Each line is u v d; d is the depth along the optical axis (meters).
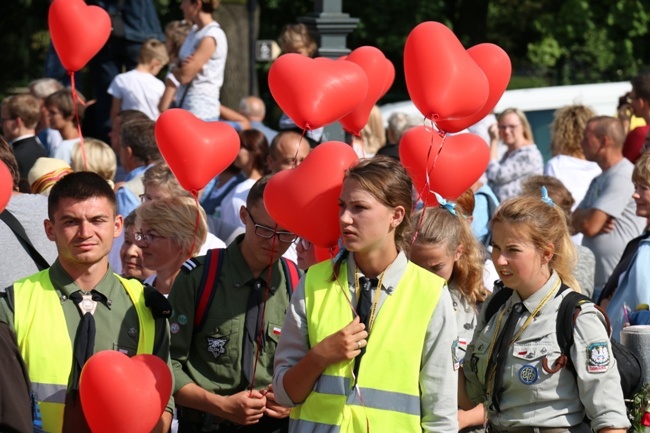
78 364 8.41
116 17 22.73
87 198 8.42
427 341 8.10
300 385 8.12
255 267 9.76
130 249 11.50
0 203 8.60
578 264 12.39
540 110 26.06
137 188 15.12
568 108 19.12
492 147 21.45
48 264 10.45
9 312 8.45
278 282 9.84
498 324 8.91
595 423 8.45
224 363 9.59
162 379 8.29
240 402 9.30
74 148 15.13
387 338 8.13
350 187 8.15
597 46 50.56
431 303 8.14
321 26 17.42
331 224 8.69
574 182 18.70
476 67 9.30
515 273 8.69
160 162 12.36
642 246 12.29
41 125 21.02
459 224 9.93
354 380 8.11
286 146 15.09
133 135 15.86
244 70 35.69
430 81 9.10
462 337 10.03
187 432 9.70
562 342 8.53
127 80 20.72
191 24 20.56
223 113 22.23
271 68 9.09
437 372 8.05
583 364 8.45
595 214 16.03
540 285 8.75
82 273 8.57
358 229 8.10
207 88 19.86
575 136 18.86
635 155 16.25
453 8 49.91
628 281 12.27
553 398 8.53
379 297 8.25
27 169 17.58
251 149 17.30
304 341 8.38
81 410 8.41
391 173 8.16
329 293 8.34
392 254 8.34
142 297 8.77
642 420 9.10
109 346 8.53
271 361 9.71
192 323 9.59
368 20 48.88
